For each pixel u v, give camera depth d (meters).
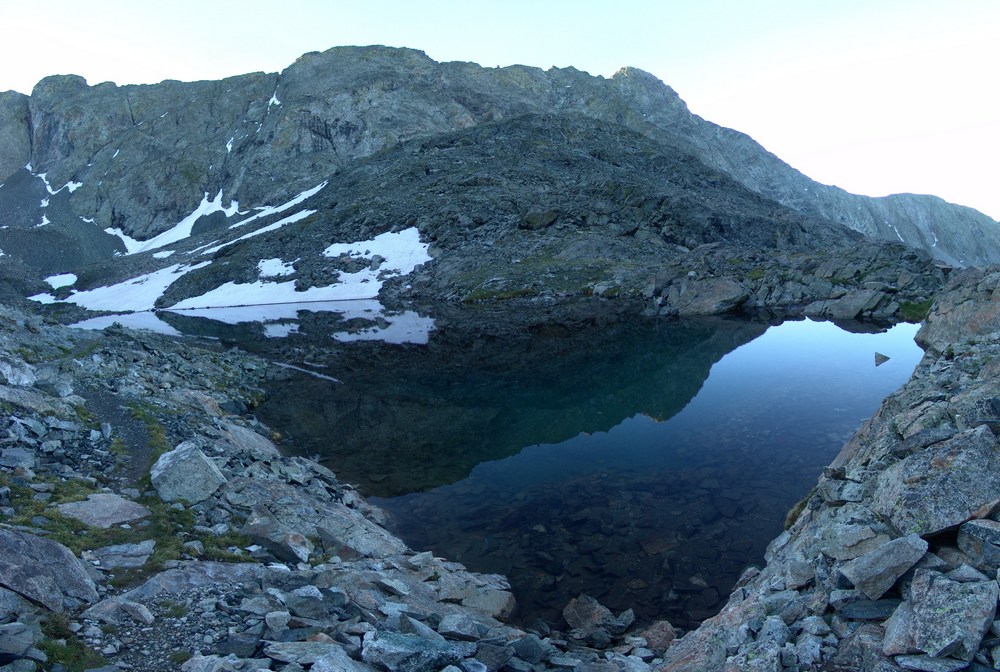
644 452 23.84
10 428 16.66
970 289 26.67
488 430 28.59
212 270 122.69
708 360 41.25
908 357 36.47
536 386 37.31
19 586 8.74
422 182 143.12
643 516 17.94
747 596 11.41
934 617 7.08
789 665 7.81
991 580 7.39
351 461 25.05
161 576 10.90
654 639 11.70
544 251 101.62
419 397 35.56
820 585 9.62
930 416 12.11
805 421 25.77
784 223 112.75
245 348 55.12
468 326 65.31
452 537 17.62
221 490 16.28
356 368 44.38
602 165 148.62
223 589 10.97
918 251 62.00
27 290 140.00
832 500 12.06
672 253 99.75
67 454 16.66
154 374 31.08
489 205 121.06
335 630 9.45
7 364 20.98
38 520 12.20
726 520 17.14
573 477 21.73
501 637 10.38
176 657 8.43
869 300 55.25
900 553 8.48
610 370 40.72
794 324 53.94
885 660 7.09
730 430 25.48
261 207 198.62
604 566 15.23
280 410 33.25
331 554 14.89
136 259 156.38
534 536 17.22
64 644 8.13
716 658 9.01
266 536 14.20
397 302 92.75
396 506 20.30
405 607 11.41
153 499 15.09
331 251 120.75
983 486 8.64
